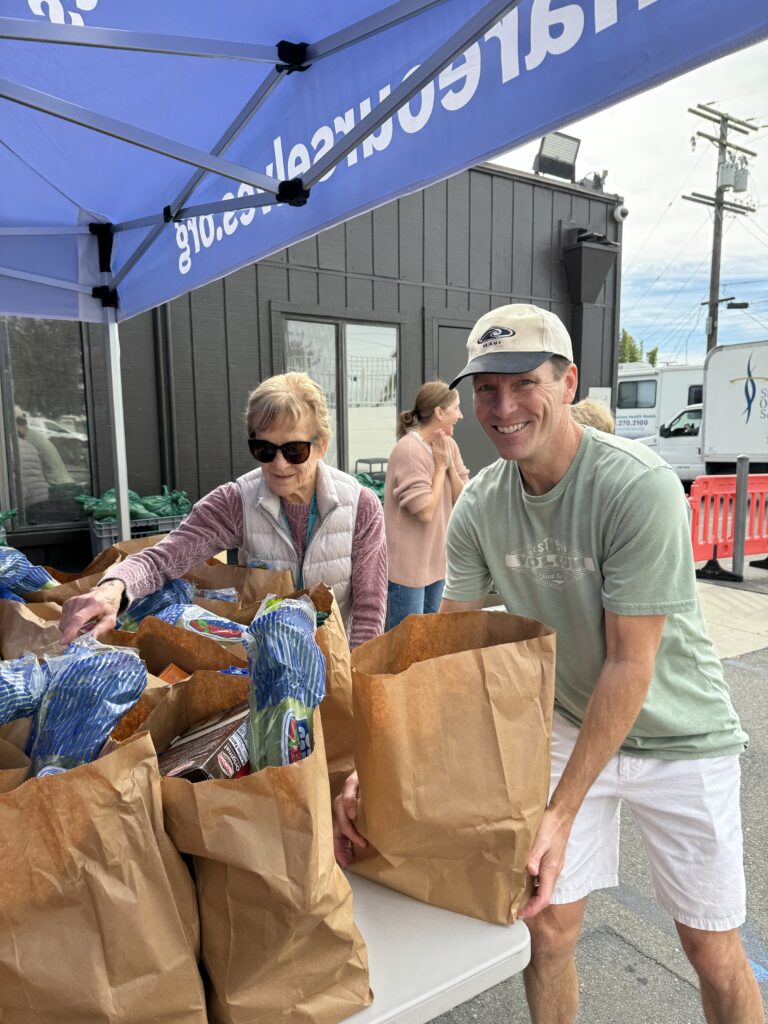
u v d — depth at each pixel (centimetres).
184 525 180
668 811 135
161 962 67
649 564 114
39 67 165
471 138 114
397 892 98
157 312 556
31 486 518
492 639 105
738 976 139
